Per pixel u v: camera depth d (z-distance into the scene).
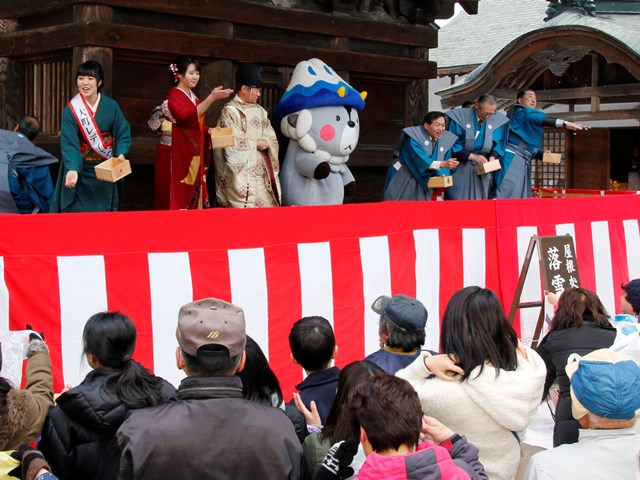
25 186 6.79
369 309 7.24
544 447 6.37
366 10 9.53
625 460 3.31
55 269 5.58
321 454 3.65
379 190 10.24
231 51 8.24
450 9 10.22
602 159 20.34
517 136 10.30
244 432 2.93
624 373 3.30
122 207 7.91
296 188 8.34
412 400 2.87
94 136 6.73
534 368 3.67
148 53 7.69
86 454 3.45
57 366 5.59
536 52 16.08
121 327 3.67
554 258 8.33
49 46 7.51
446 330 3.62
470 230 8.12
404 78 10.03
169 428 2.89
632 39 15.13
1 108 8.02
